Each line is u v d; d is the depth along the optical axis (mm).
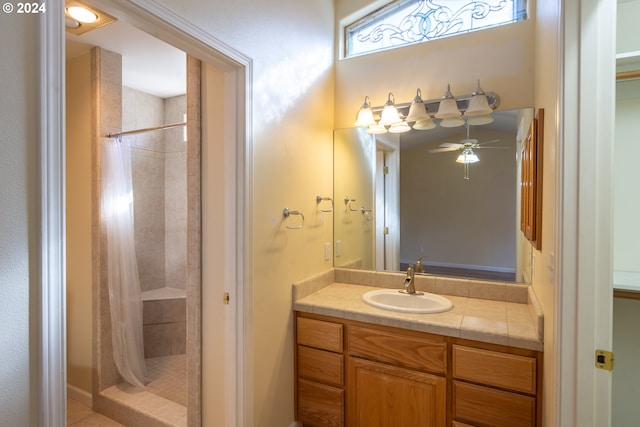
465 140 2188
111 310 2291
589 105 969
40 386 839
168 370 2633
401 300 2154
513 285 2025
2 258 781
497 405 1555
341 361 1898
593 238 977
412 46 2312
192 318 1736
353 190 2475
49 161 855
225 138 1595
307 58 2133
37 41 839
